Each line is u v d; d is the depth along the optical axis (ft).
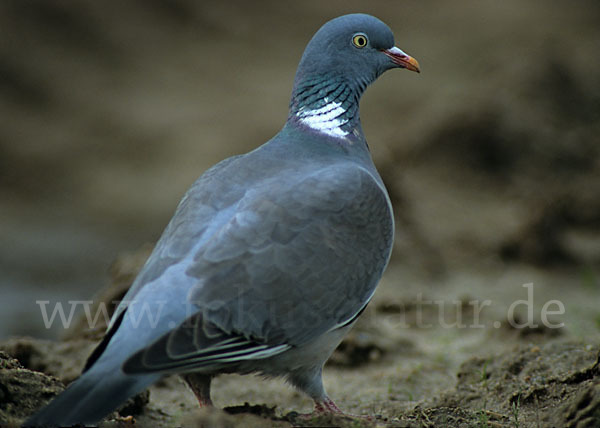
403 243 48.26
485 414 25.26
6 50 83.97
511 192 55.57
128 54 91.50
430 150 57.93
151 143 76.79
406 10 110.52
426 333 38.55
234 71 92.73
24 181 71.41
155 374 20.43
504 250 48.67
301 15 107.96
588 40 87.15
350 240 23.71
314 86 27.66
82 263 56.80
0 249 58.34
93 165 73.72
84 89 83.92
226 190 23.90
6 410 22.26
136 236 62.54
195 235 22.74
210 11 103.14
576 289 44.50
